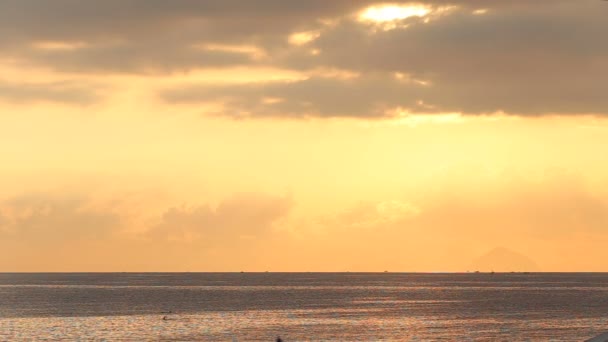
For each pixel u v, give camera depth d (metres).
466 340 147.62
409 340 147.25
